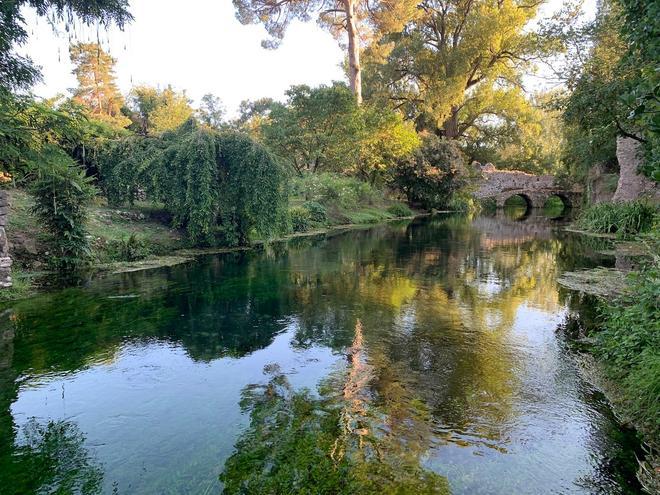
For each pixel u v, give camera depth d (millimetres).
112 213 12344
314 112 22344
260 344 5176
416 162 28062
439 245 14141
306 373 4375
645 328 4070
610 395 3873
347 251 12805
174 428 3396
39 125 8164
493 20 27016
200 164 11625
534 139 39719
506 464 2945
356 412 3605
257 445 3154
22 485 2744
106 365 4559
